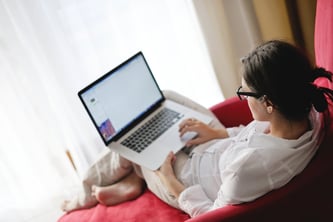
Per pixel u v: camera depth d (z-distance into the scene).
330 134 1.11
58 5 1.84
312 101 1.03
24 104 1.99
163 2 1.98
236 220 1.04
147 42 2.04
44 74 1.95
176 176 1.43
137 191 1.58
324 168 1.04
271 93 1.02
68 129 2.07
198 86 2.19
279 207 1.03
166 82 2.16
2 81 1.92
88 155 2.13
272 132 1.12
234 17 2.05
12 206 2.20
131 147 1.51
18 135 2.05
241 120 1.67
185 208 1.29
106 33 1.96
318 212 1.09
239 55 2.12
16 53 1.88
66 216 1.67
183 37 2.07
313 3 2.03
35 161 2.13
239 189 1.05
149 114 1.63
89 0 1.87
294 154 1.05
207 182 1.36
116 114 1.54
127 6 1.94
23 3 1.81
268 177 1.04
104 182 1.66
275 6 2.00
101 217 1.52
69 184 2.22
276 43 1.06
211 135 1.49
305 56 1.06
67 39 1.91
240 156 1.09
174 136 1.52
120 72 1.58
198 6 1.96
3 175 2.11
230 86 2.17
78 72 1.98
